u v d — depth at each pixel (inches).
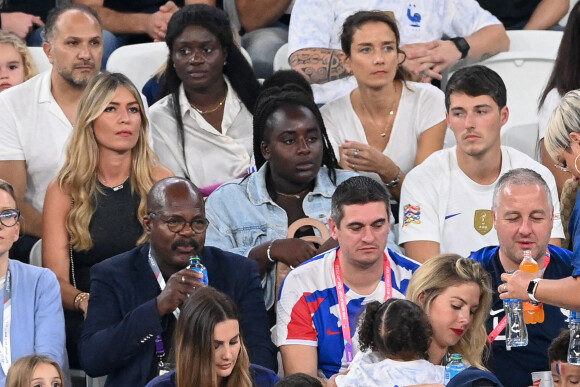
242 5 1073.5
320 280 725.9
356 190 706.2
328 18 996.6
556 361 681.0
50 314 748.0
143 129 807.7
